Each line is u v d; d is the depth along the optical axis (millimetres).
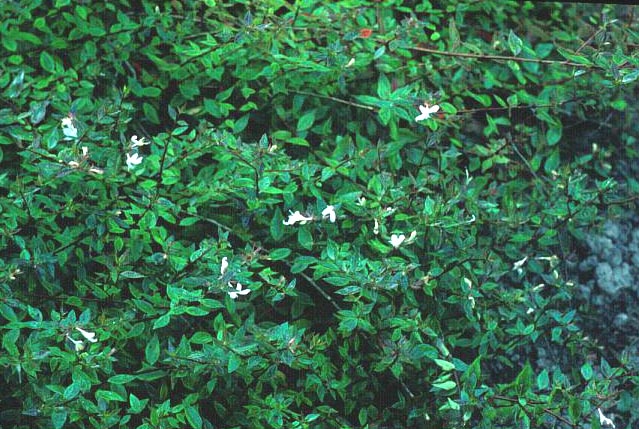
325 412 1118
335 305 1146
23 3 1207
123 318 1084
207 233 1184
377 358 1127
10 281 1111
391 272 1100
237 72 1213
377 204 1143
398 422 1156
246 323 1064
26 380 1093
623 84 1194
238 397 1119
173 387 1092
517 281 1263
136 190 1137
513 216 1224
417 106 1157
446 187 1213
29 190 1109
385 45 1229
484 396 1113
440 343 1130
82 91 1198
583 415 1117
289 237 1175
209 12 1211
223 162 1176
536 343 1242
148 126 1258
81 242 1126
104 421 1058
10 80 1207
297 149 1240
